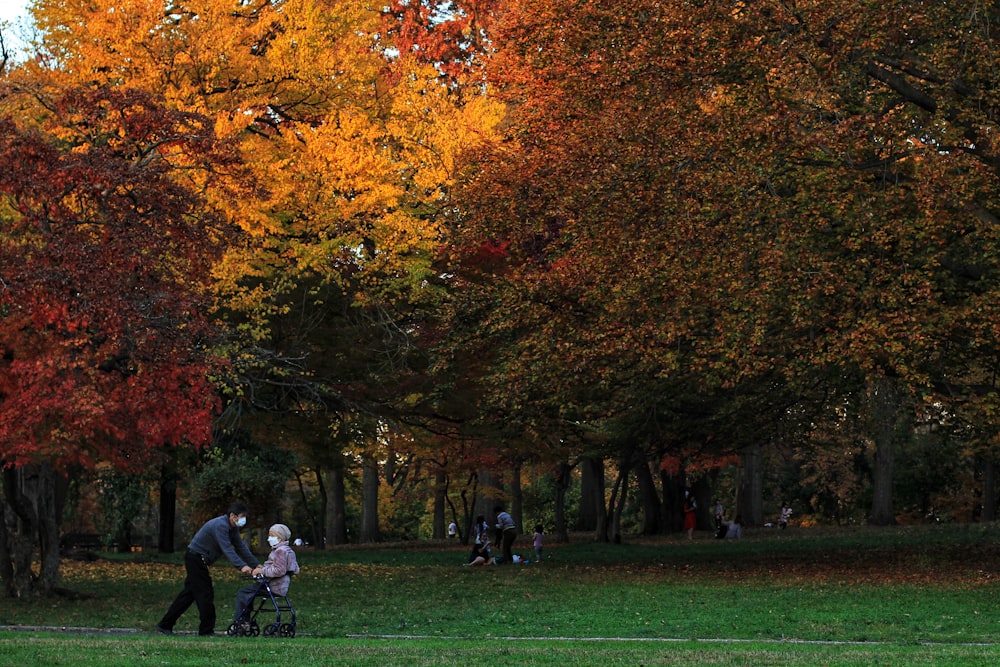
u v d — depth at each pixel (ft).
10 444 53.78
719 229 63.41
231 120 73.20
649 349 67.15
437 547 141.18
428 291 87.35
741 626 49.32
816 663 32.99
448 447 117.91
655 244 64.39
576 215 68.80
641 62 63.10
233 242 61.87
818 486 193.06
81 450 56.75
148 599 67.10
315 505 206.59
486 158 74.64
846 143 60.34
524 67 72.23
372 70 83.20
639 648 39.45
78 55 75.46
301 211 80.89
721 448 114.83
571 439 109.70
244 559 46.39
